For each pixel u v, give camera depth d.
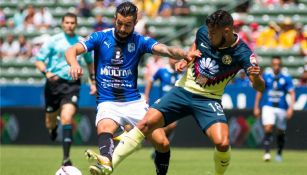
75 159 49.78
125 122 28.86
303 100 62.78
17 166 43.34
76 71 26.62
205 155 55.66
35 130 68.88
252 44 78.69
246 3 83.56
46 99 43.03
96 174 25.62
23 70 85.69
